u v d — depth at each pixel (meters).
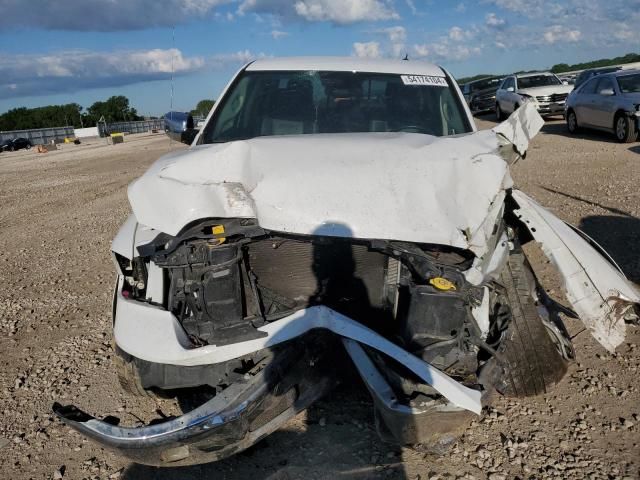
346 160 2.84
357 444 3.14
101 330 4.97
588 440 3.14
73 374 4.19
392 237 2.63
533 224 3.29
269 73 4.55
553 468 2.93
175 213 2.81
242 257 2.94
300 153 2.94
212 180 2.89
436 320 2.67
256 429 2.71
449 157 2.85
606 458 3.00
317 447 3.13
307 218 2.66
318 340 2.79
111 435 2.54
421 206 2.68
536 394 3.45
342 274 2.95
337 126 4.09
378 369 2.60
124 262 3.27
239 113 4.29
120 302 3.06
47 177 17.86
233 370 2.80
